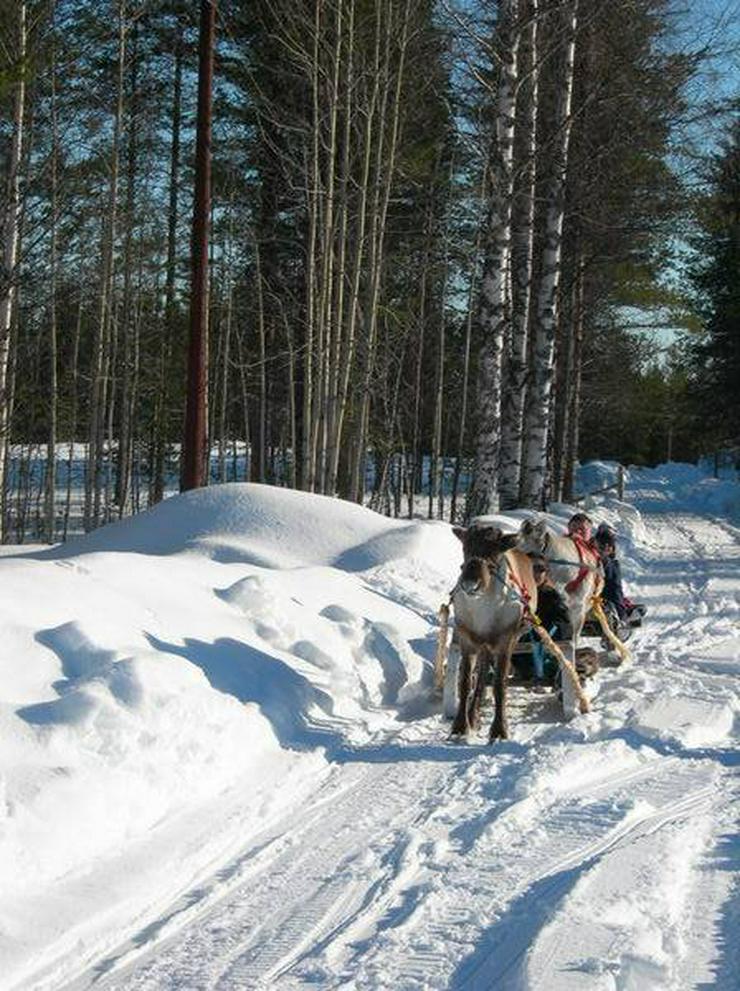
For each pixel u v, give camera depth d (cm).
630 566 2166
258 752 831
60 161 2634
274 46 2573
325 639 1087
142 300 3625
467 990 492
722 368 4494
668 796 770
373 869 634
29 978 509
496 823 702
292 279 3356
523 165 1995
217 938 551
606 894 585
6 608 823
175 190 3291
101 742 703
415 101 2541
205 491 1684
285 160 2620
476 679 1014
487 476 1978
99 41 2491
